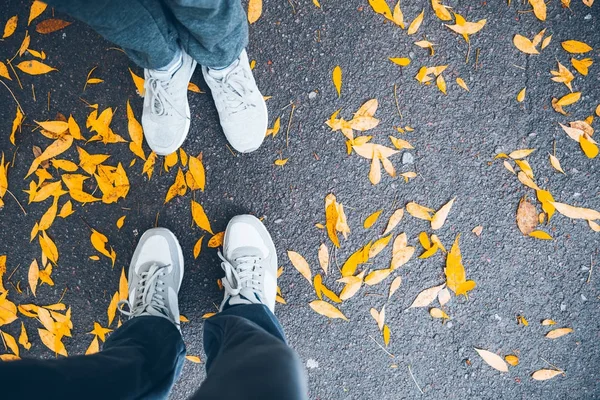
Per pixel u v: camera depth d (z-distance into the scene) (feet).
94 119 3.76
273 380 1.81
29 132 3.79
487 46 3.82
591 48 3.78
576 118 3.80
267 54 3.83
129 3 2.34
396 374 3.88
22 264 3.83
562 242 3.83
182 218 3.83
